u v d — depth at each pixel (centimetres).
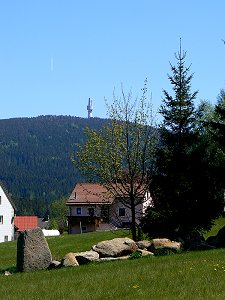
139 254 2538
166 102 3738
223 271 1697
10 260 4000
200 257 2184
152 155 3684
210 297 1239
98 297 1380
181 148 3644
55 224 15188
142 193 3738
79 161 3812
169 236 3559
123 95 3822
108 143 3781
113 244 2656
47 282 1797
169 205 3575
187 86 3741
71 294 1453
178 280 1562
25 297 1475
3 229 11281
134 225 3650
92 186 10031
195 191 3566
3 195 11344
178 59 3744
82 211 9700
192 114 3731
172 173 3591
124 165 3741
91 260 2525
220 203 3622
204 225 3591
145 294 1362
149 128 3738
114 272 1894
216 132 4016
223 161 3653
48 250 2612
